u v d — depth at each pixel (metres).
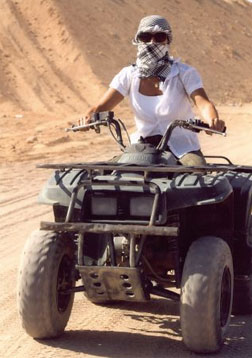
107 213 6.20
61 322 6.57
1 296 7.99
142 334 6.80
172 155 6.68
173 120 7.07
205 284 5.96
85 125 6.98
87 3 78.62
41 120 35.09
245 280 7.05
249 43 96.75
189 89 7.06
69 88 60.66
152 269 6.62
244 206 6.74
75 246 6.69
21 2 73.00
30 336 6.64
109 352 6.29
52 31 70.12
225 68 84.69
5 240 10.63
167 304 7.81
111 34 75.12
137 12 85.19
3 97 54.72
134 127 32.06
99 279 6.18
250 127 34.00
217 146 23.98
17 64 62.66
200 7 98.56
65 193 6.26
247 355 6.23
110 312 7.50
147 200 6.09
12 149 22.12
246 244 6.87
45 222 6.14
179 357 6.18
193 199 6.04
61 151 21.89
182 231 6.58
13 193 14.52
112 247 6.17
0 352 6.30
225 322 6.38
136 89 7.20
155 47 7.02
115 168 6.03
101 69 66.62
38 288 6.25
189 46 86.06
